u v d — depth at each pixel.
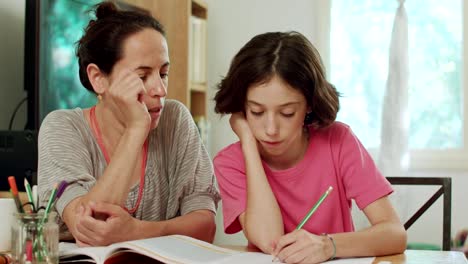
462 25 3.37
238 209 1.41
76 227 1.26
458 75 3.40
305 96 1.29
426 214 3.29
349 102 3.52
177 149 1.54
